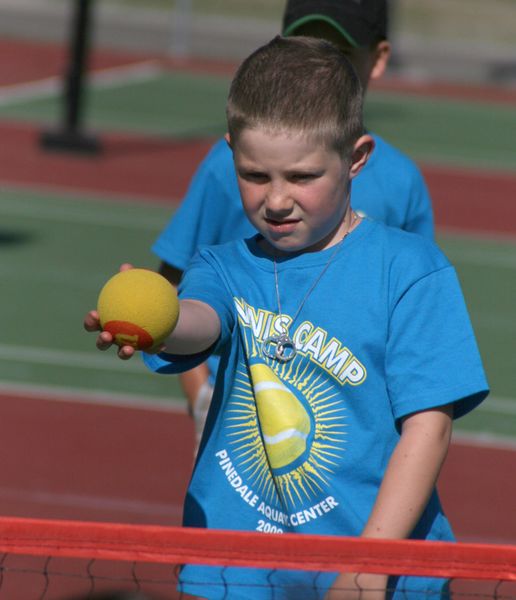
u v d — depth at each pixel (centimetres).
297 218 776
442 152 5484
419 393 786
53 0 8375
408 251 823
